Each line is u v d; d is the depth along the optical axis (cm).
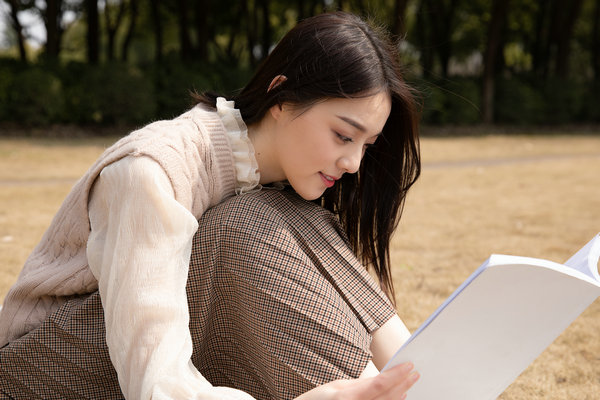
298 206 155
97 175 141
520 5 2280
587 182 911
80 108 1532
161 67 1670
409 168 177
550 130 2081
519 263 107
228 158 150
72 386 149
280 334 132
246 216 140
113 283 127
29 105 1451
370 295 150
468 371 123
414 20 2352
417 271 399
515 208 675
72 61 1559
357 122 141
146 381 118
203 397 115
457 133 1873
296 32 148
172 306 124
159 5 2164
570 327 306
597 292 117
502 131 1970
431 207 677
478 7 2255
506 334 119
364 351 131
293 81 143
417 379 115
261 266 135
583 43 2639
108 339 128
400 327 151
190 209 140
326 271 147
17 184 798
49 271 150
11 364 150
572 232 542
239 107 156
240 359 149
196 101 166
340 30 145
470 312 112
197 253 140
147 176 130
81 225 146
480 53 2522
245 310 138
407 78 163
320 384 129
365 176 179
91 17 1750
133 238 127
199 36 1930
